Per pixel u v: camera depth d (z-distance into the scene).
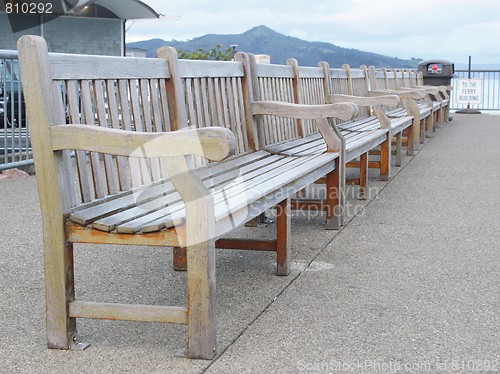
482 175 5.93
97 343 2.12
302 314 2.38
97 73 2.25
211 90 3.27
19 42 1.90
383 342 2.11
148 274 2.96
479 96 16.30
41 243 3.51
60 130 1.92
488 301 2.52
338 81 6.14
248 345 2.09
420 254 3.25
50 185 1.96
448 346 2.08
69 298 2.05
